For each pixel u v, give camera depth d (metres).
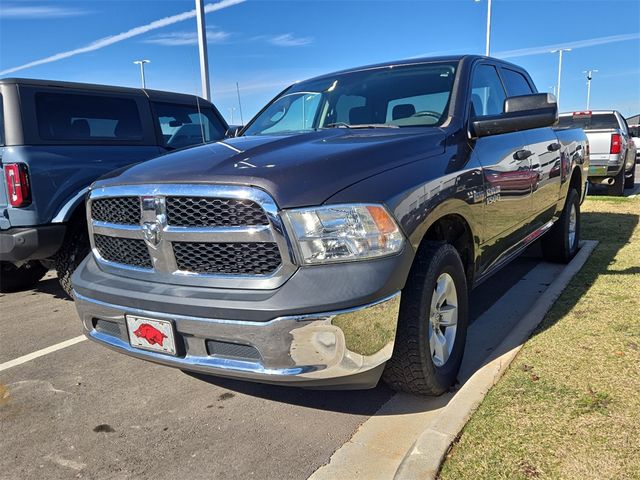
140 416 3.05
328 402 3.08
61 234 4.71
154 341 2.62
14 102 4.70
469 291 3.45
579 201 6.00
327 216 2.33
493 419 2.57
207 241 2.49
